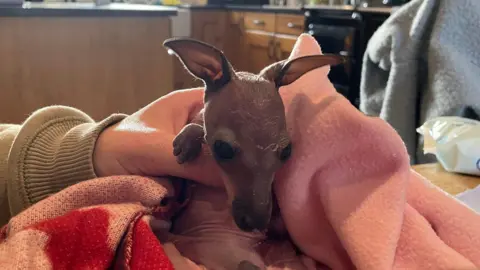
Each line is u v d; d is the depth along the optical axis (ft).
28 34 5.39
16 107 5.56
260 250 2.04
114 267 1.68
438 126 3.16
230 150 1.72
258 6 10.81
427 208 1.94
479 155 2.78
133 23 6.05
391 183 1.76
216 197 2.09
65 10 5.49
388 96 4.43
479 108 3.84
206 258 1.87
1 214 2.19
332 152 1.84
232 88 1.80
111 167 2.01
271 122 1.74
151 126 2.12
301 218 1.94
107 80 6.08
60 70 5.71
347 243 1.73
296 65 1.90
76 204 1.81
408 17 4.32
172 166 1.99
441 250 1.71
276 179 1.94
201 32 11.81
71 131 2.16
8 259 1.44
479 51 3.97
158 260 1.57
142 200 1.87
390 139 1.77
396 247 1.74
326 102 1.90
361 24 7.52
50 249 1.52
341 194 1.83
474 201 2.36
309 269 1.92
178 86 10.68
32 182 2.04
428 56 4.08
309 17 8.80
